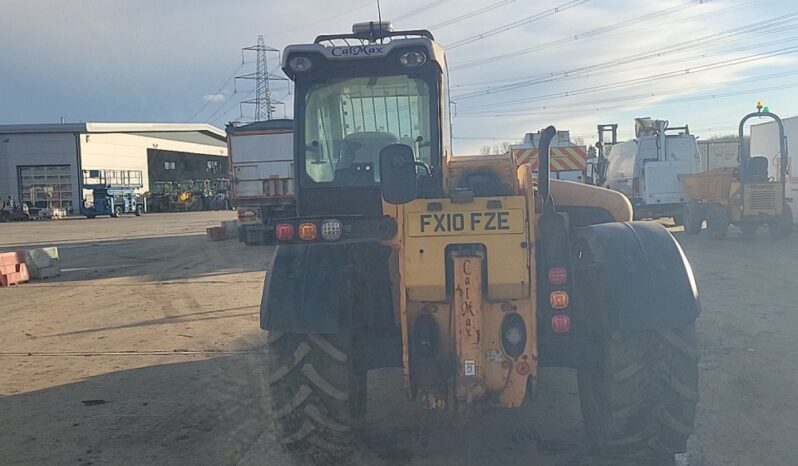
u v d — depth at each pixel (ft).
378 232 13.71
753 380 20.31
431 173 15.72
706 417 17.53
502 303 13.43
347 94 16.06
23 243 85.66
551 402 19.12
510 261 13.28
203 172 278.05
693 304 13.66
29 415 19.51
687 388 13.69
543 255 13.96
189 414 19.21
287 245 14.32
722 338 25.02
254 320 31.89
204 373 23.27
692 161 69.51
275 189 73.31
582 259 15.71
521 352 13.42
